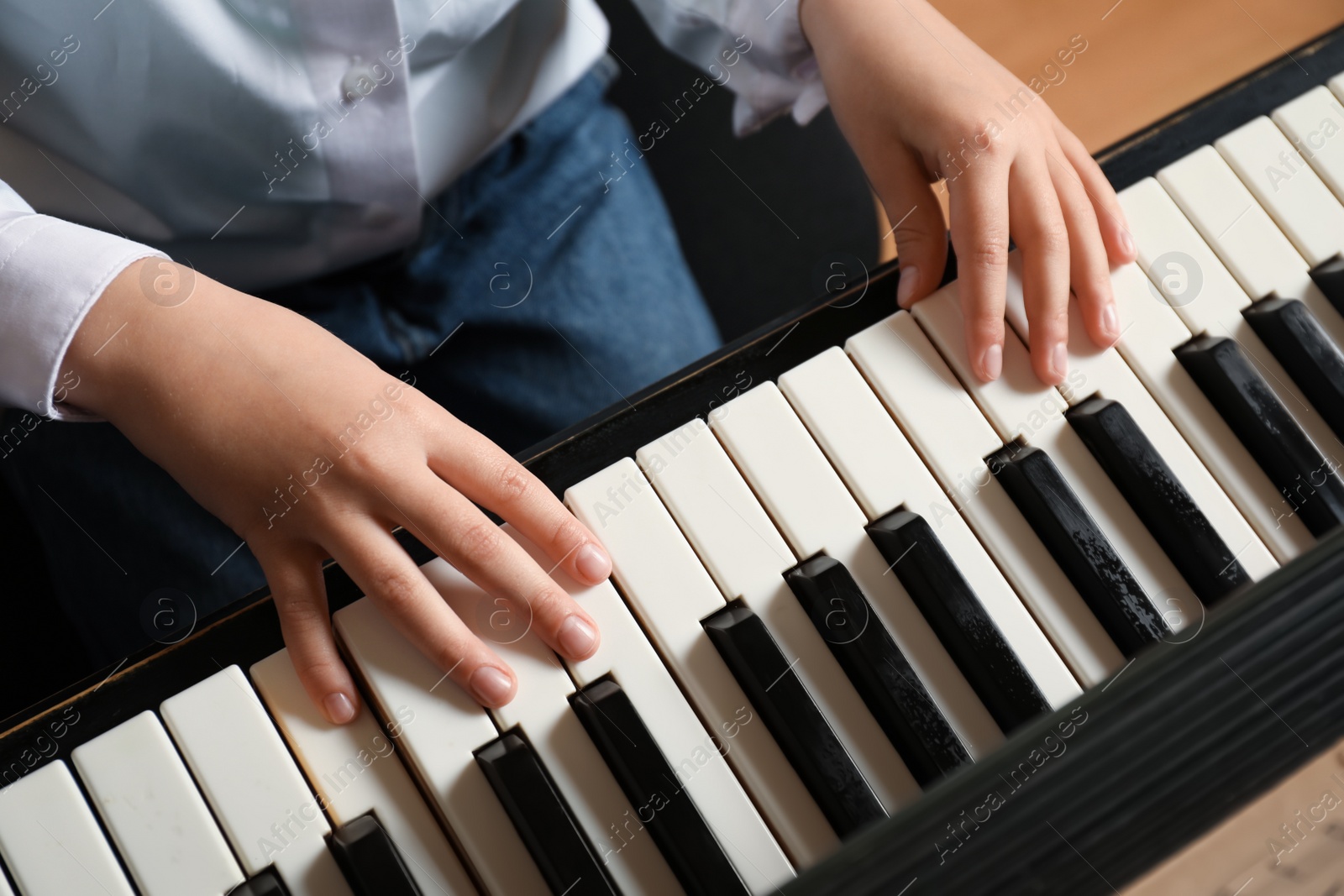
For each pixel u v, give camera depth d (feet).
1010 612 2.28
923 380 2.34
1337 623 2.18
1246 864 2.12
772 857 2.20
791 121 3.49
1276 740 2.16
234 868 2.19
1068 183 2.49
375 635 2.27
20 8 2.63
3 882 2.19
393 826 2.21
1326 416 2.36
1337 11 4.23
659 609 2.26
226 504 2.38
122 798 2.20
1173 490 2.30
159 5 2.64
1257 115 2.51
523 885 2.19
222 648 2.30
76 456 2.86
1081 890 2.12
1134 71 4.17
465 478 2.35
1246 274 2.41
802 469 2.30
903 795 2.23
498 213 3.05
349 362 2.42
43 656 2.84
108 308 2.43
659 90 3.54
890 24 2.70
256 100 2.76
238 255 2.94
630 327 3.05
